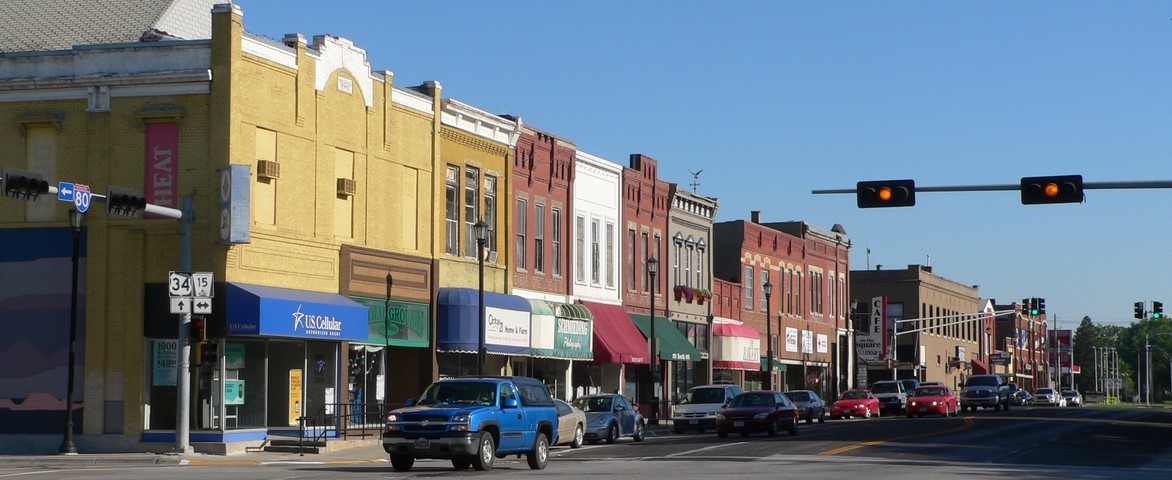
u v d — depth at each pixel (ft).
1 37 133.80
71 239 119.14
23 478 85.87
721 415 148.87
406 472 91.20
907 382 252.83
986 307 433.48
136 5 137.90
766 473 89.10
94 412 116.67
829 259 286.66
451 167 149.59
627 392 191.42
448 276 147.74
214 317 114.42
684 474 88.22
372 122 135.44
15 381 119.55
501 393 94.12
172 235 116.47
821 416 195.62
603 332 177.58
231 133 115.03
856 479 83.46
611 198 187.83
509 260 158.81
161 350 117.50
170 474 89.10
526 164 164.45
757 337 235.81
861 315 348.79
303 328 119.65
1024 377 488.02
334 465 102.12
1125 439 141.90
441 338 144.66
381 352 137.28
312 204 126.21
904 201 105.09
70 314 118.42
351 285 130.82
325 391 128.26
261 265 119.03
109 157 117.70
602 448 126.82
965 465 99.40
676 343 198.80
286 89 122.83
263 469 95.66
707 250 222.07
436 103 145.59
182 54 116.88
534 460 95.91
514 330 153.17
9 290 120.37
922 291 352.69
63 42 131.85
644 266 198.39
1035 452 116.06
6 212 120.88
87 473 91.20
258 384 120.26
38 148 119.85
